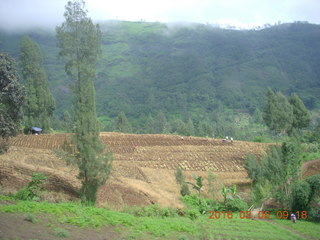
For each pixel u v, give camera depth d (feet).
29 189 63.62
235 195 89.61
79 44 73.20
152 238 49.42
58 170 93.09
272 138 265.34
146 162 127.75
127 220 55.98
